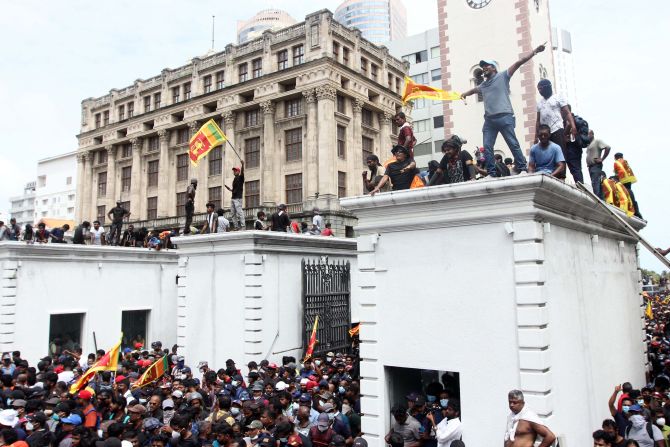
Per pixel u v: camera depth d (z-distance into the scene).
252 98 49.03
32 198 121.44
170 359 14.13
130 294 20.27
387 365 8.47
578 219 9.11
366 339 8.67
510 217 7.59
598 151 12.37
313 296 16.22
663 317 25.52
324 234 22.11
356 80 46.91
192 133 51.31
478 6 22.27
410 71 63.34
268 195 45.62
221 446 7.53
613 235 11.49
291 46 46.41
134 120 56.25
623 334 11.41
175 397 9.95
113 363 10.61
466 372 7.75
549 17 24.09
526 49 20.78
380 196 8.52
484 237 7.85
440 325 8.07
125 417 8.70
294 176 45.50
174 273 21.81
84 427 7.50
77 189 62.28
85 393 8.80
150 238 23.00
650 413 8.89
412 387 9.22
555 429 7.18
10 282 17.09
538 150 8.85
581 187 8.86
